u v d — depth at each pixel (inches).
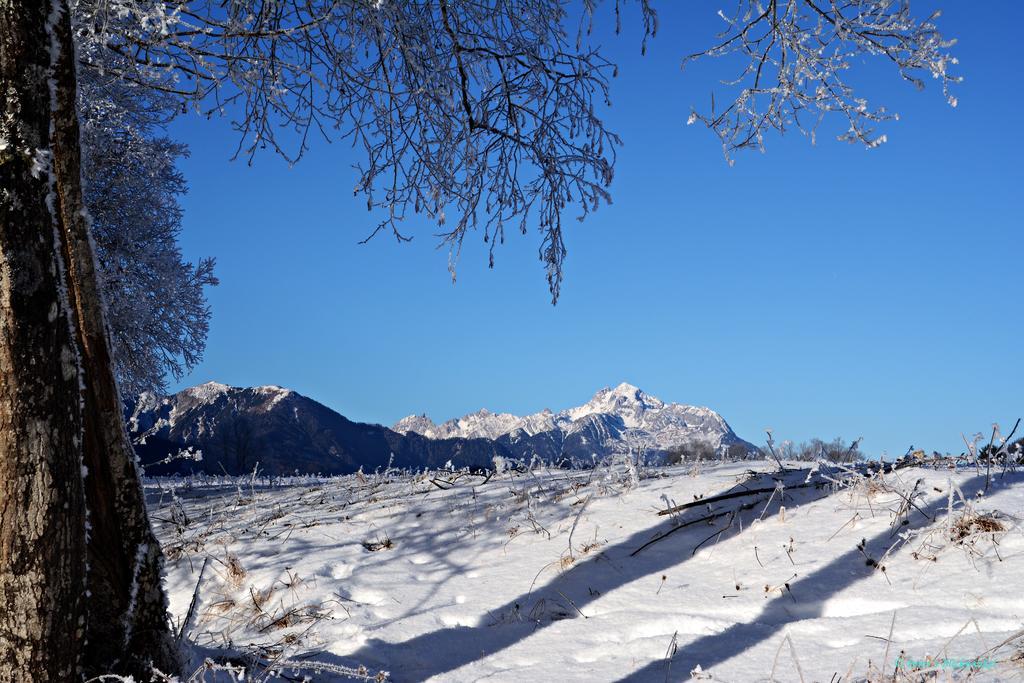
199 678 167.9
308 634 219.9
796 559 209.6
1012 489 227.8
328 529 315.6
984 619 157.0
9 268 120.7
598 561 236.4
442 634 208.2
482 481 379.9
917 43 231.5
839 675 141.8
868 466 274.5
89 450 149.8
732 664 156.9
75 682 128.3
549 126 269.0
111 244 767.7
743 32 249.8
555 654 182.4
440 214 261.7
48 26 128.9
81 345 149.7
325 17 205.8
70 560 126.5
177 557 305.7
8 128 121.6
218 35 214.4
